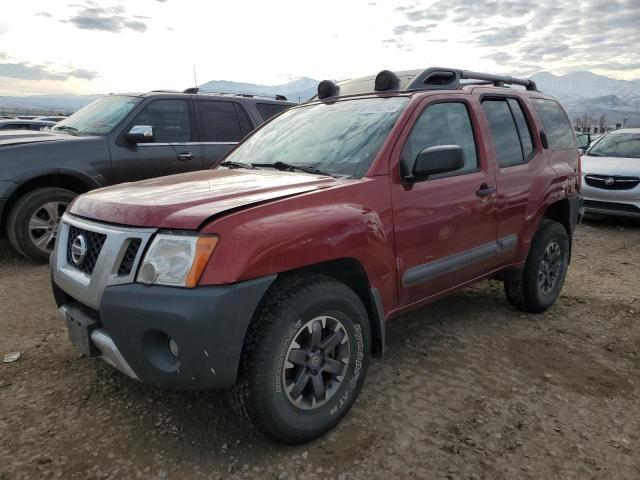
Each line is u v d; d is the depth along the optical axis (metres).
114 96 6.88
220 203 2.48
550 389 3.22
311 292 2.52
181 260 2.26
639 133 10.06
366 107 3.58
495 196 3.76
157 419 2.83
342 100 3.88
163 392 3.11
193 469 2.44
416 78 3.79
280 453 2.56
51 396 3.04
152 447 2.60
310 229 2.51
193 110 6.75
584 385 3.28
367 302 2.96
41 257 5.66
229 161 3.85
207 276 2.23
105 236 2.50
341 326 2.70
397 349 3.77
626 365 3.58
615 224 9.23
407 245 3.11
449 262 3.43
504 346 3.85
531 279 4.29
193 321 2.18
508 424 2.83
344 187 2.83
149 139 6.07
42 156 5.57
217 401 3.02
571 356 3.70
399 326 4.20
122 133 6.13
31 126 14.59
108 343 2.41
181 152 6.54
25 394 3.06
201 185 2.91
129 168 6.14
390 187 3.03
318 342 2.61
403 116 3.26
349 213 2.73
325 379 2.71
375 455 2.55
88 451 2.55
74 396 3.05
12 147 5.46
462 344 3.87
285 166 3.37
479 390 3.19
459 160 3.09
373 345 3.04
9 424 2.76
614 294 5.14
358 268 2.84
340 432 2.74
